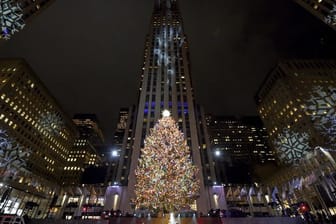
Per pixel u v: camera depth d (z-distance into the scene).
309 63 73.62
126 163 57.12
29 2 36.09
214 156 68.44
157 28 94.69
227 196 59.84
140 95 67.50
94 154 131.38
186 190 22.64
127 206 42.59
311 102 60.59
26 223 23.38
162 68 74.81
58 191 65.94
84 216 46.38
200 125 67.50
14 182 57.81
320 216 26.75
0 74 64.31
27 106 69.00
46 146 79.44
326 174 46.97
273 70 78.31
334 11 31.58
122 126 156.62
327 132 53.31
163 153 22.75
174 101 64.06
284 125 69.38
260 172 71.19
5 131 58.53
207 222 24.41
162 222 24.25
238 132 168.88
